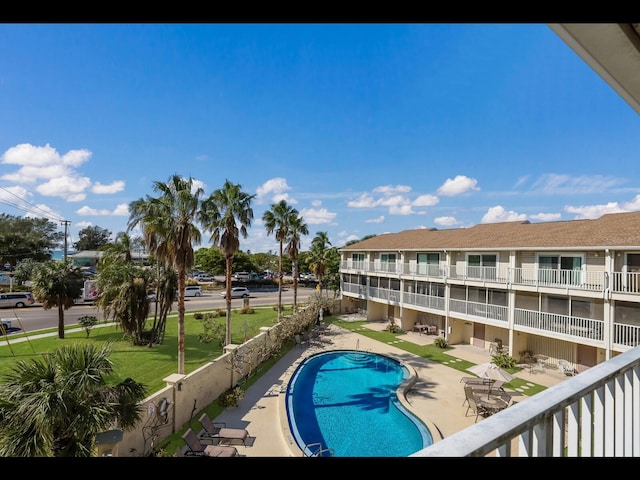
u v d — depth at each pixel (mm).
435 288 26562
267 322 30609
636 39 1447
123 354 19750
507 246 20297
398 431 13281
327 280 44156
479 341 24297
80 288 23609
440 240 27953
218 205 22109
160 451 10477
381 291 31516
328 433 13102
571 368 18406
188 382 13086
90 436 7797
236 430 11969
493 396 14828
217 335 23094
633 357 2213
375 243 36062
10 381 7449
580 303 17688
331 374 19875
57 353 8141
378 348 24125
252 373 18766
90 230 89375
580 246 16797
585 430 1889
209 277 68188
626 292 15195
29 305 35250
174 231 16234
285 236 32844
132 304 20844
